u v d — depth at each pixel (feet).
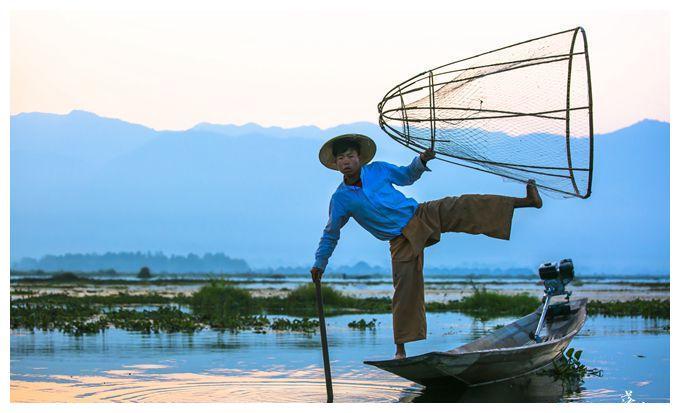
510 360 20.86
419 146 19.36
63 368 26.17
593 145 17.08
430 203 19.44
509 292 107.04
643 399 20.53
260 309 60.95
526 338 25.13
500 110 18.38
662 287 142.41
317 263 20.38
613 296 88.43
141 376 24.48
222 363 27.35
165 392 21.61
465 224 18.94
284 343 34.47
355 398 20.59
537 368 23.22
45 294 80.69
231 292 70.13
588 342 34.14
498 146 18.51
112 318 48.29
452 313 57.67
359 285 155.53
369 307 64.18
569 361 25.35
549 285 25.03
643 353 29.99
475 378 21.20
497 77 18.51
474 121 18.69
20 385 22.88
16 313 50.49
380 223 19.52
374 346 33.19
